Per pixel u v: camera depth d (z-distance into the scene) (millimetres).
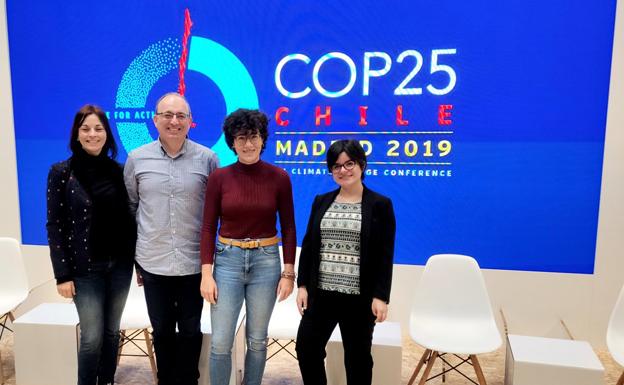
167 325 1869
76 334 2189
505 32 2525
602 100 2467
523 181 2613
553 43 2480
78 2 2930
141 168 1780
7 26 3016
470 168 2662
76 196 1763
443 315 2201
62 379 2215
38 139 3090
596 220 2562
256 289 1730
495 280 2713
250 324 1773
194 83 2898
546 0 2459
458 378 2393
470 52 2574
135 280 2592
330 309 1721
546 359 1909
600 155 2510
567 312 2654
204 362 2090
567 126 2523
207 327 2188
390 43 2656
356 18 2676
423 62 2635
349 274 1670
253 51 2812
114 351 2006
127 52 2939
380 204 1677
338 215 1697
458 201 2703
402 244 2799
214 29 2832
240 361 2277
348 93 2738
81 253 1790
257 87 2838
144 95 2957
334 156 1659
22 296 2531
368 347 1729
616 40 2406
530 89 2537
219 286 1717
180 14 2855
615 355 1932
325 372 1979
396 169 2750
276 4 2750
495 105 2588
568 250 2615
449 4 2564
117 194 1842
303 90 2789
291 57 2777
